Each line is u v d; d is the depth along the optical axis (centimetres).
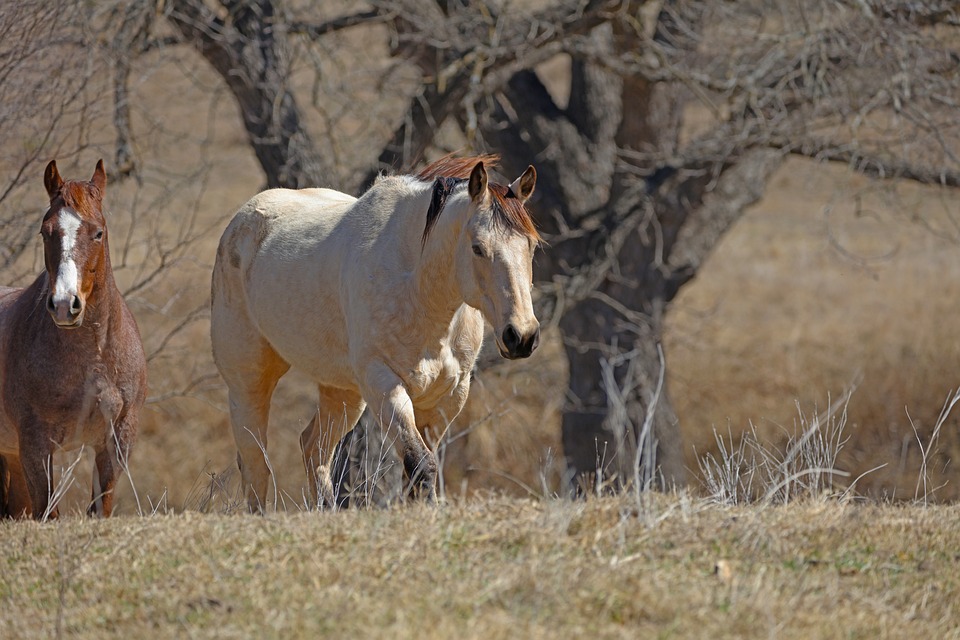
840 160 4084
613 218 4466
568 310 4812
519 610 1374
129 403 2270
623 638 1312
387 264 2102
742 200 4922
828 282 7488
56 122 3212
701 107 5319
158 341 5325
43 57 3098
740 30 3922
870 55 3750
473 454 5388
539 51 3956
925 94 3722
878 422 5644
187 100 4456
